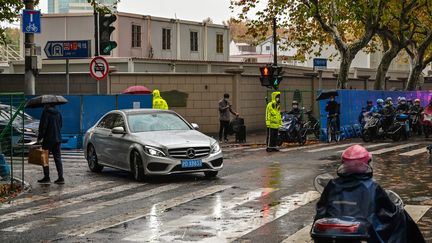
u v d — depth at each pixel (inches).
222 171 637.3
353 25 1680.6
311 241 332.2
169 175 617.6
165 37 1860.2
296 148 912.3
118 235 354.9
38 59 829.2
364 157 243.1
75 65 1566.2
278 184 538.6
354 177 242.2
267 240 337.1
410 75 1577.3
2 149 589.3
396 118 1055.0
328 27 1306.6
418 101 1238.3
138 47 1758.1
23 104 567.8
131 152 588.4
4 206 462.0
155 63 1551.4
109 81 1164.5
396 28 1483.8
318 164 688.4
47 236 357.4
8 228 382.0
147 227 374.9
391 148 885.2
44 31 1710.1
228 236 347.6
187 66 1625.2
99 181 588.7
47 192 526.3
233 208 431.2
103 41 817.5
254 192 498.0
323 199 246.5
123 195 501.0
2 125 808.9
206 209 429.7
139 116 626.8
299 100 1205.7
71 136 959.6
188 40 1953.7
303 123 1001.5
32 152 584.4
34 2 895.7
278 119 860.6
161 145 565.9
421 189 503.2
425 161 711.1
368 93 1264.8
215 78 1178.6
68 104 967.6
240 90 1192.8
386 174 598.2
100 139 643.5
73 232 365.7
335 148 904.3
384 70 1481.3
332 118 1042.7
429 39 1518.2
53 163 750.5
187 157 567.5
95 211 433.4
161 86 1171.3
